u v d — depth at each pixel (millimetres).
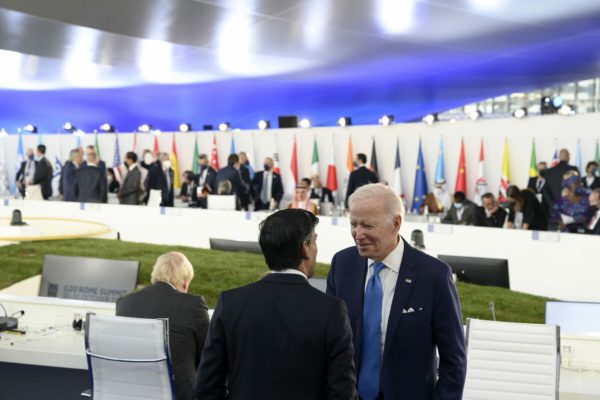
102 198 10922
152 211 9711
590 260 7121
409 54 11016
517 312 4285
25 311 4098
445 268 2391
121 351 2904
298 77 13125
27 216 10367
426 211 9906
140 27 9477
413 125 12336
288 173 13633
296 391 2045
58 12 8703
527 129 11172
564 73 12523
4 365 3887
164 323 2842
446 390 2293
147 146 14797
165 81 13828
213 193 11383
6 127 17047
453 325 2332
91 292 4648
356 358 2424
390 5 8234
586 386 3229
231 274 5309
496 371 2789
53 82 14234
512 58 11242
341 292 2488
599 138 10430
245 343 2074
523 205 8953
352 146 12977
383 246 2338
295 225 2123
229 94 14859
